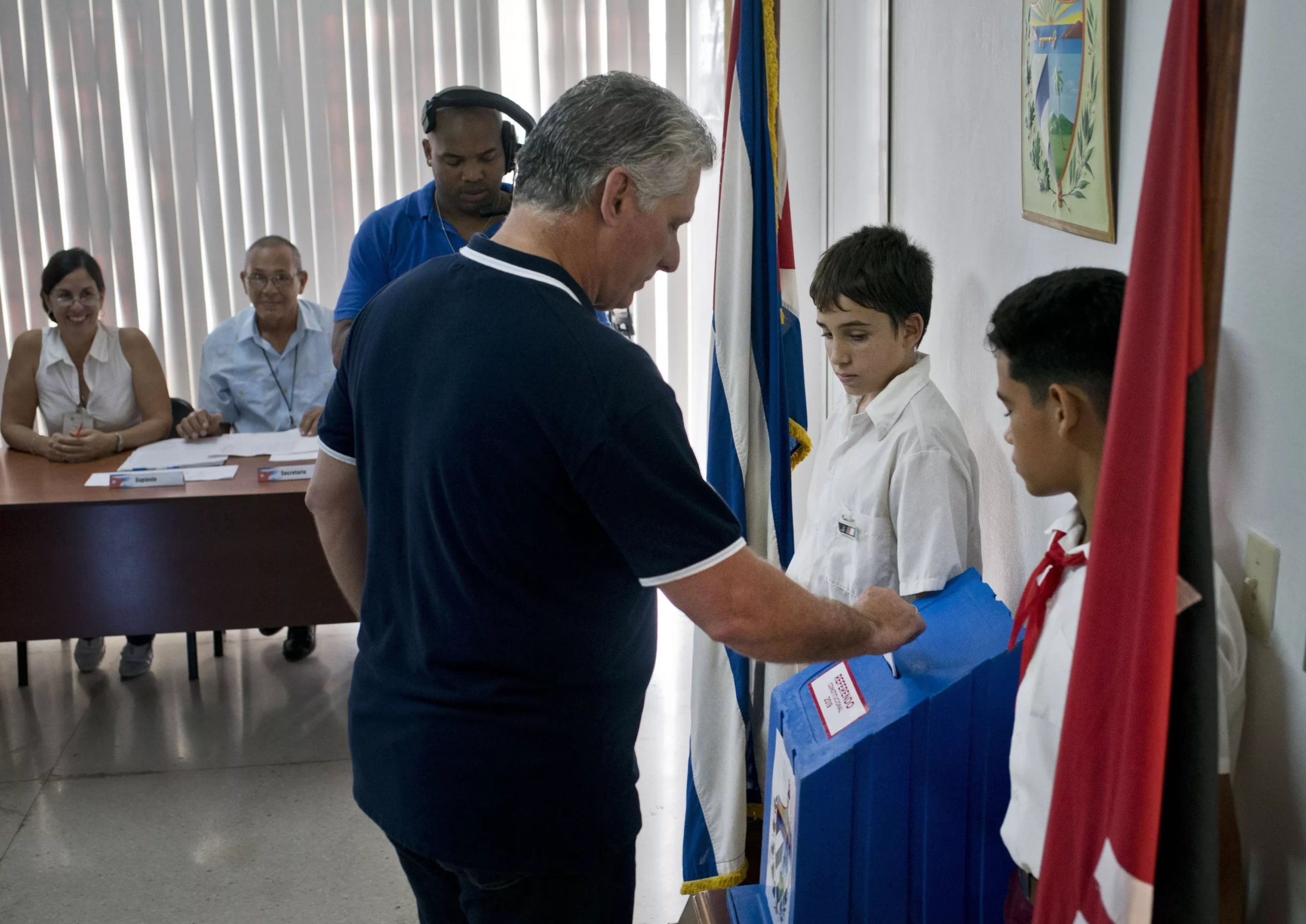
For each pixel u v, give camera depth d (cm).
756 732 208
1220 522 120
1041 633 115
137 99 400
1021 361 112
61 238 407
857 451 184
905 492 170
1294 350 105
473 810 126
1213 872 91
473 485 118
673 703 319
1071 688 96
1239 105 114
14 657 353
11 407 344
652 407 116
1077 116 154
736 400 197
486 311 118
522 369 115
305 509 297
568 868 130
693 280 419
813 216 327
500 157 259
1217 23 85
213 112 404
